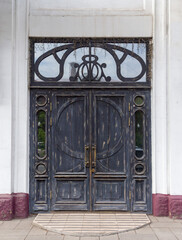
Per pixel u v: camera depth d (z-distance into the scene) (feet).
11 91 19.40
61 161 20.11
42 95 20.13
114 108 20.21
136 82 20.11
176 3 19.62
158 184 19.67
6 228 17.66
